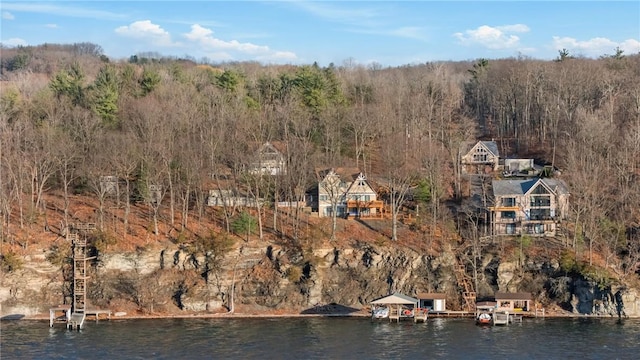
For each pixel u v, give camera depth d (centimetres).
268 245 13988
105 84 19425
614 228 13925
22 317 12850
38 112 18275
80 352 10369
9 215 14012
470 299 13138
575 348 10419
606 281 12719
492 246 13950
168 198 15862
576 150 16550
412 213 15425
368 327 11950
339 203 15762
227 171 16325
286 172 15762
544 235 14500
